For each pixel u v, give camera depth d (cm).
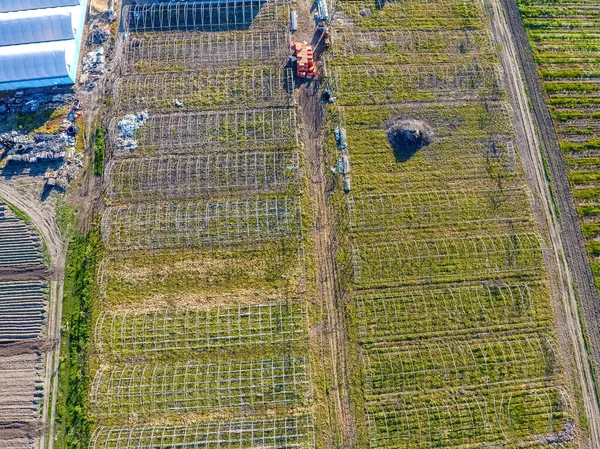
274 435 2689
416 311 2970
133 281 3022
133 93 3481
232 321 2919
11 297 2995
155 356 2859
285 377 2811
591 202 3312
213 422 2727
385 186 3275
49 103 3488
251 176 3250
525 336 2966
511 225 3209
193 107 3453
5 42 3475
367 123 3441
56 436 2736
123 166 3275
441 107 3506
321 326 2942
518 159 3397
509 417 2773
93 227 3156
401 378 2827
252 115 3422
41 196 3238
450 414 2756
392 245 3111
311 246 3112
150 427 2705
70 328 2942
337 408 2781
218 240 3106
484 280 3069
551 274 3108
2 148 3341
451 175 3322
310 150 3353
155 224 3123
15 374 2847
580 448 2759
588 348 2958
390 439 2716
